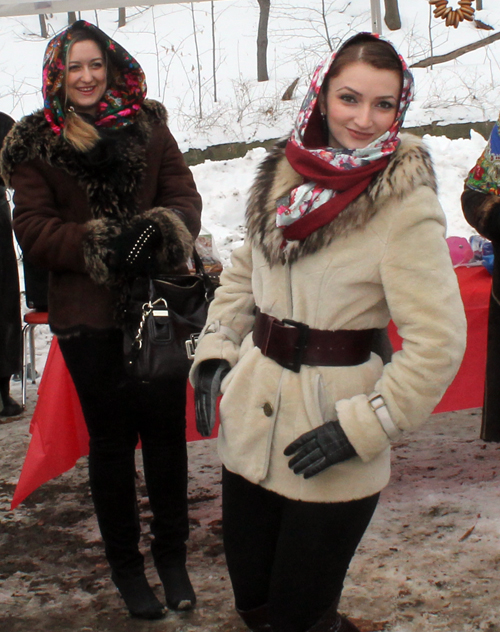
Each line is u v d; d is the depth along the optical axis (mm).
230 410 1815
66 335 2424
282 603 1749
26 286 4746
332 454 1613
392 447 3990
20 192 2432
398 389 1603
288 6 22328
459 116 10688
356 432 1604
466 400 3320
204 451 4105
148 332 2375
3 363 4656
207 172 9562
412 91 1704
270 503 1823
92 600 2715
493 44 17703
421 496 3363
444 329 1582
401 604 2570
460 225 8523
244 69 18188
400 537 3020
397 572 2768
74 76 2461
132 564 2584
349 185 1643
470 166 9375
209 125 11062
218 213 8914
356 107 1679
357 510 1727
